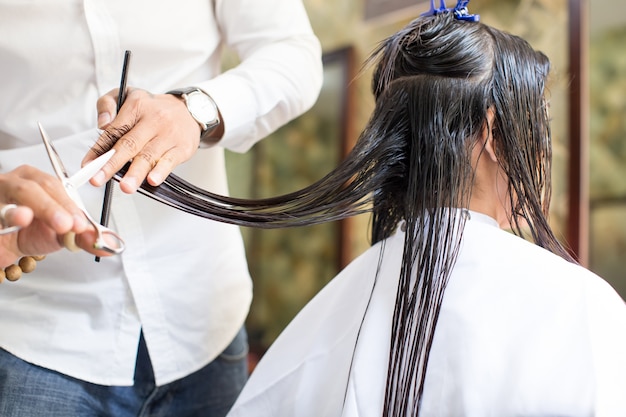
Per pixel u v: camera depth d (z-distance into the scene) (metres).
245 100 0.86
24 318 0.89
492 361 0.64
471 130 0.75
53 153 0.56
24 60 0.86
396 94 0.77
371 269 0.80
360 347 0.72
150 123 0.69
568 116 1.77
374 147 0.77
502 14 2.01
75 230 0.50
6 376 0.87
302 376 0.80
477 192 0.78
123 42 0.88
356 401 0.69
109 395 0.93
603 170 1.72
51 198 0.50
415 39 0.78
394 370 0.69
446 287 0.69
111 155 0.63
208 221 0.98
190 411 1.02
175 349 0.96
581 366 0.61
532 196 0.78
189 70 0.95
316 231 2.71
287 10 0.99
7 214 0.48
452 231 0.71
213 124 0.80
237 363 1.08
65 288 0.89
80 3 0.86
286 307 2.84
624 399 0.61
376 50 0.86
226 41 1.02
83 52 0.87
